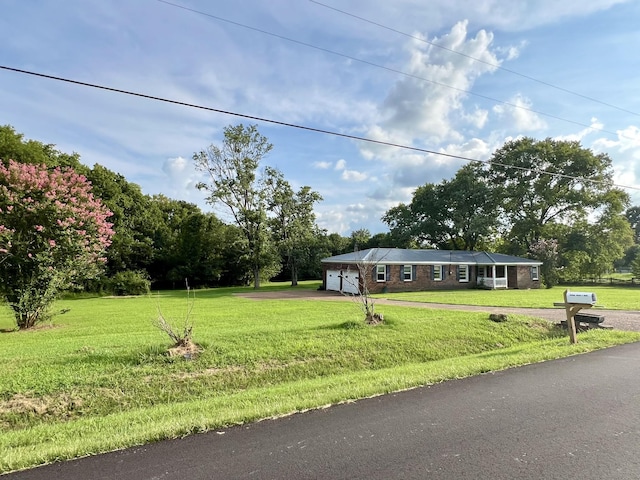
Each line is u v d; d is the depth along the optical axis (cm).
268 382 699
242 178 3700
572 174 3953
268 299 2391
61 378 611
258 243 3719
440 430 394
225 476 304
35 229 1345
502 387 550
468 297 2378
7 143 2916
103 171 3922
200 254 4294
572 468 313
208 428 404
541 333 1098
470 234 4353
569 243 3975
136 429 412
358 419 427
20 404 544
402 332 980
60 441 396
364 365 808
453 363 734
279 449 353
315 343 855
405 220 4822
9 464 326
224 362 729
